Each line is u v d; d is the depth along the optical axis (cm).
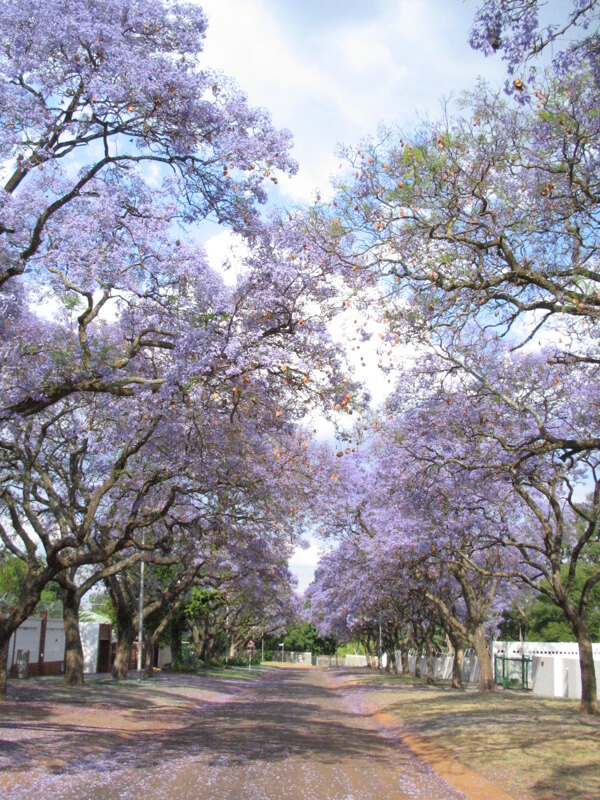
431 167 915
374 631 6219
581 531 2386
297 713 2136
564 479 1725
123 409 1505
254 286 1078
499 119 918
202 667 5434
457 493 1631
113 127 1022
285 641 10581
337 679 5056
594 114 870
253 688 3694
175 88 973
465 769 1086
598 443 908
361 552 2936
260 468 1803
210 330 1045
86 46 952
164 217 1091
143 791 862
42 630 3325
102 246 1068
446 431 1436
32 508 2103
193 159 1061
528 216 919
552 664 3197
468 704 2228
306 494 2117
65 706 1880
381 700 2652
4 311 1270
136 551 2642
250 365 1010
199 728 1667
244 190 1084
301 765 1101
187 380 1014
